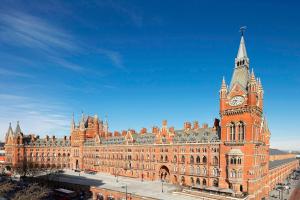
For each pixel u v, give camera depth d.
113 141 170.88
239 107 102.81
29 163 175.50
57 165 194.50
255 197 99.69
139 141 151.62
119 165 161.25
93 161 182.88
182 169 125.44
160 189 113.56
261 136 110.75
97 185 123.88
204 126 131.00
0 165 199.88
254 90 99.81
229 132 106.12
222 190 97.50
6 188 97.19
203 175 115.00
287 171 191.88
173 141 131.50
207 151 114.44
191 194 100.62
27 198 89.00
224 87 108.81
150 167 141.62
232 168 100.69
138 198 100.88
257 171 103.75
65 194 113.94
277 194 121.50
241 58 109.31
